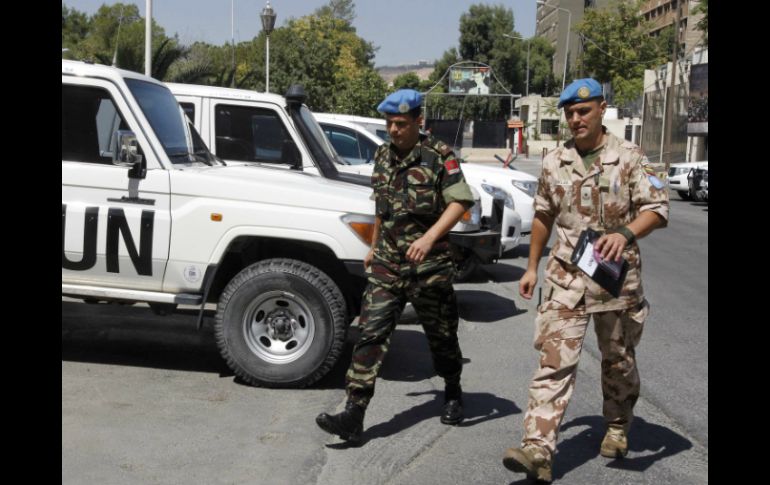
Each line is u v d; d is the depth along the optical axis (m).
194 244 5.72
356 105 41.22
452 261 4.87
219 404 5.39
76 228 5.77
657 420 5.33
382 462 4.52
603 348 4.41
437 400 5.64
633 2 79.06
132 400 5.41
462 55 105.12
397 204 4.71
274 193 5.70
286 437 4.85
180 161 6.08
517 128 67.44
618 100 70.88
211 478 4.23
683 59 45.69
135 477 4.21
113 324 7.42
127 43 22.77
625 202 4.17
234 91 9.07
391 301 4.71
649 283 10.67
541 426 4.07
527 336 7.61
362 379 4.66
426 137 4.77
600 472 4.46
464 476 4.36
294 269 5.59
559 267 4.25
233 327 5.64
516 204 12.76
